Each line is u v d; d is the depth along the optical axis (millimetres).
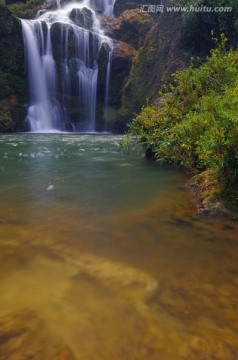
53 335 1263
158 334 1275
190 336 1268
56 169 5133
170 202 3236
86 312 1407
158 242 2221
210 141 3098
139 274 1760
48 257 1950
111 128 20156
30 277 1703
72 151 7766
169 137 5035
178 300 1511
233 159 2998
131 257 1976
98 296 1535
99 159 6309
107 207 3045
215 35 13961
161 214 2854
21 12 25969
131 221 2656
